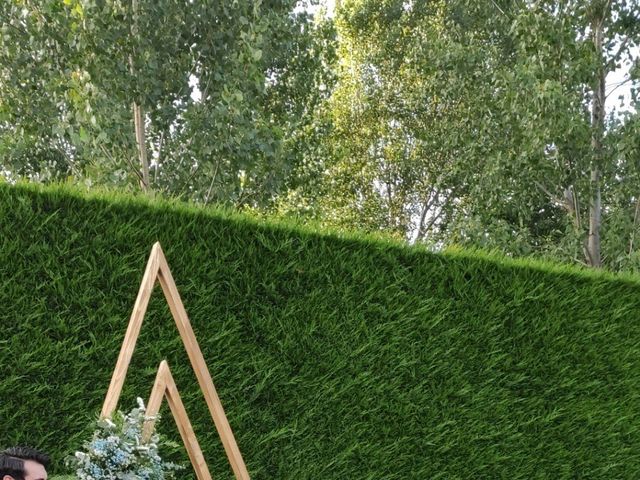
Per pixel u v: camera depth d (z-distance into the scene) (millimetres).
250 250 5633
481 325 6680
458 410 6504
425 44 16781
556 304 7164
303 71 15320
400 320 6258
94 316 4984
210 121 11820
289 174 14195
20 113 12555
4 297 4738
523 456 6820
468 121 15875
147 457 4164
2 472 3574
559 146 13211
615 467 7426
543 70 13086
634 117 13406
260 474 5539
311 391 5785
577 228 14086
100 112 11000
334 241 6039
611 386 7453
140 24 11680
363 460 5992
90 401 4922
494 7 15617
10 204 4820
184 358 5281
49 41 11773
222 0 12211
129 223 5172
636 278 7750
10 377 4691
